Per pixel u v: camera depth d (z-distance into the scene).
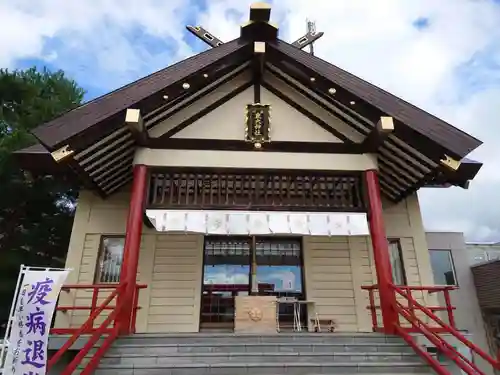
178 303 8.12
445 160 6.14
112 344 5.12
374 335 5.56
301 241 9.02
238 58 7.25
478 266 11.62
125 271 5.78
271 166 6.93
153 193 6.77
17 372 3.77
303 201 6.95
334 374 4.80
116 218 8.48
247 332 6.31
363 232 6.48
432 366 4.84
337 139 7.33
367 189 6.80
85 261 8.12
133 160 6.92
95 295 5.86
